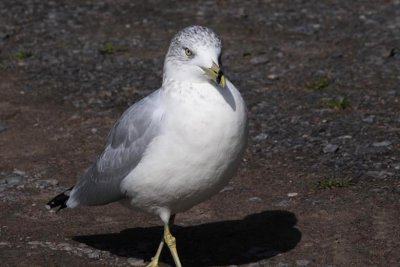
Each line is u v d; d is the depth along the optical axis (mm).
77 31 20609
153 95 9141
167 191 8906
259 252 10023
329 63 17562
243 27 20219
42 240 10500
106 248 10297
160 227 10969
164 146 8688
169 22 20969
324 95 15758
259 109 15203
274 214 11016
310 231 10453
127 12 21906
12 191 12211
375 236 10172
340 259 9680
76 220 11195
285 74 17109
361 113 14688
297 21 20453
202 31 8758
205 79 8656
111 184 9406
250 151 13289
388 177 11836
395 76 16531
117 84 16984
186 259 10000
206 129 8555
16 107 15836
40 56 18828
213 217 11109
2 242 10414
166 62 8883
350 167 12344
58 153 13734
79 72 17750
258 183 12086
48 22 21266
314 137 13672
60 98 16281
